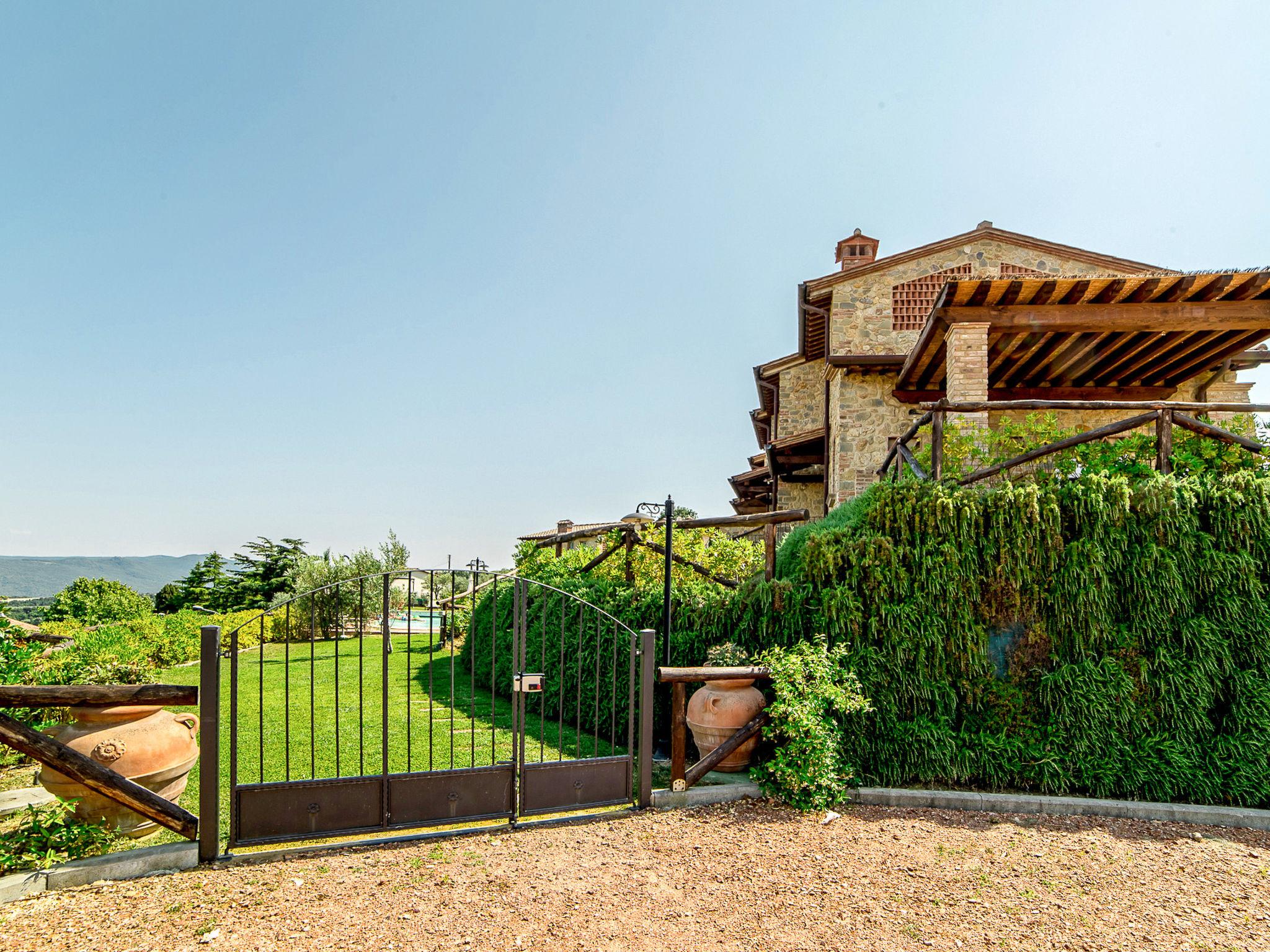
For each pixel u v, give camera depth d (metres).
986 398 8.54
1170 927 3.67
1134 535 5.79
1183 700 5.55
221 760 6.37
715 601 6.77
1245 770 5.39
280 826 4.46
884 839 4.80
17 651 6.21
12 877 3.91
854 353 13.83
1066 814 5.33
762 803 5.42
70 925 3.58
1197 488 5.79
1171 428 6.27
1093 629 5.70
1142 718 5.62
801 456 16.33
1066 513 5.95
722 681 5.71
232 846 4.36
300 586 20.72
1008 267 13.66
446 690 10.49
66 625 15.75
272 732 7.42
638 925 3.64
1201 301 8.40
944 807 5.42
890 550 5.95
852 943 3.49
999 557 5.89
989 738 5.71
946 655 5.88
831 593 6.02
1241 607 5.60
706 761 5.49
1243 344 9.84
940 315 8.70
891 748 5.73
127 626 14.20
